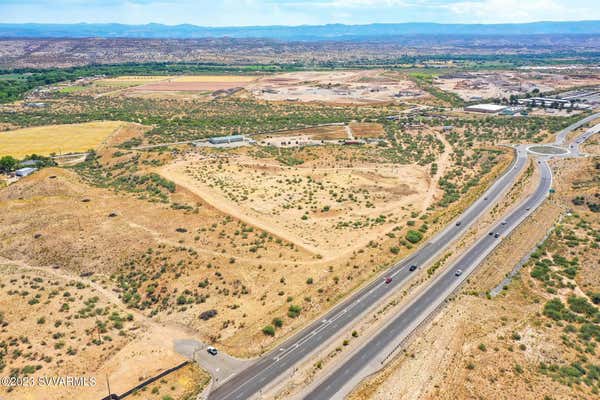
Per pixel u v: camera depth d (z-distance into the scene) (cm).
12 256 11819
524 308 9775
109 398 7200
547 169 19238
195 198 15188
